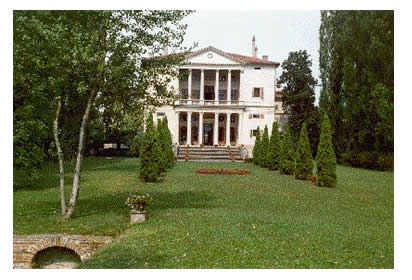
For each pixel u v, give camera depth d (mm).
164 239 11117
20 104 18609
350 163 36625
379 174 30219
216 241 10992
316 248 10680
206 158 46000
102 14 13570
